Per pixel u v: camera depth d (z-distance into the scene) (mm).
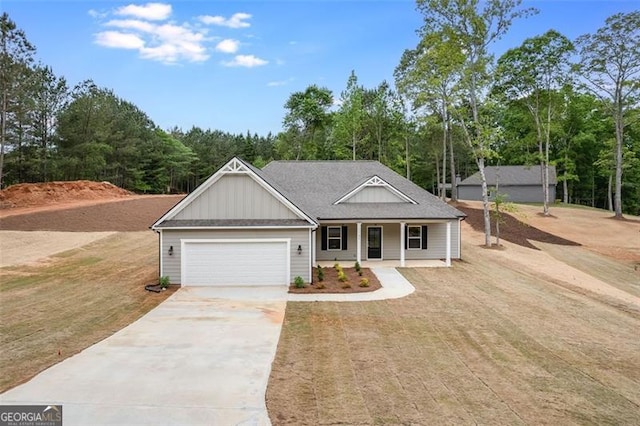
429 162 56781
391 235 22203
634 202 53906
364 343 9984
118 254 21281
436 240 22344
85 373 8055
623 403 7184
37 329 10719
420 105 34938
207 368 8383
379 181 22062
